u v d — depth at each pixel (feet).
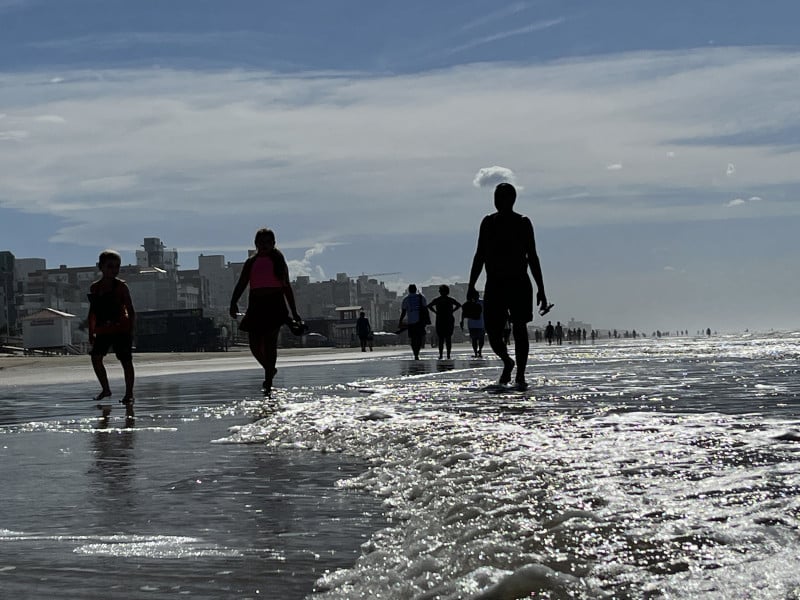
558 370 48.96
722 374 38.88
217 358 165.07
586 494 11.87
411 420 23.07
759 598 7.39
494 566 8.72
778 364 46.57
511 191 38.29
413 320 86.79
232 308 42.98
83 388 55.36
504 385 36.70
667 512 10.52
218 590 9.31
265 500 14.24
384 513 12.76
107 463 19.57
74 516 13.70
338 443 20.48
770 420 19.61
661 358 61.77
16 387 63.36
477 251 38.68
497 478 13.57
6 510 14.46
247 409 31.45
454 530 10.57
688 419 20.29
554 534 9.71
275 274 42.68
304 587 9.27
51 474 18.28
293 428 23.56
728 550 8.80
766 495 11.23
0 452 22.52
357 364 78.43
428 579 8.66
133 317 42.01
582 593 7.70
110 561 10.77
